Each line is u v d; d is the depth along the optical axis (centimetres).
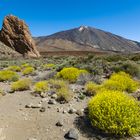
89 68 1744
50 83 1294
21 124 721
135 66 1653
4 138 631
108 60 3042
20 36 8125
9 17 8344
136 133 634
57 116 776
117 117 643
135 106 704
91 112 696
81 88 1176
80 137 636
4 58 5903
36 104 912
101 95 753
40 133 662
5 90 1266
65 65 2122
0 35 8138
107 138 620
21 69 2694
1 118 770
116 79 1123
